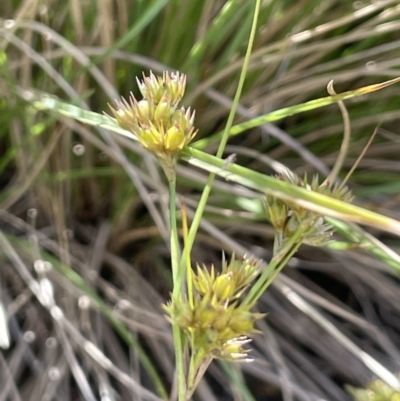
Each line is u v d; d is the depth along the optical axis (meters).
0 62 0.12
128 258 0.16
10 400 0.12
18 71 0.14
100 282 0.14
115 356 0.13
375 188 0.13
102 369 0.12
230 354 0.05
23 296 0.13
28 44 0.13
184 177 0.14
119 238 0.15
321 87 0.16
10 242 0.14
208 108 0.15
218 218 0.15
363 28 0.14
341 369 0.14
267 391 0.14
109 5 0.13
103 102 0.15
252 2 0.13
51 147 0.13
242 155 0.16
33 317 0.13
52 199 0.14
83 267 0.14
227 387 0.13
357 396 0.07
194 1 0.14
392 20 0.15
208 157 0.06
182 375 0.05
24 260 0.14
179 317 0.05
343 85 0.16
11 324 0.13
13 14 0.14
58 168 0.15
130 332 0.14
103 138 0.14
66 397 0.12
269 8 0.14
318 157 0.16
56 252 0.15
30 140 0.13
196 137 0.15
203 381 0.12
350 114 0.16
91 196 0.16
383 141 0.16
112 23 0.14
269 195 0.06
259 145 0.16
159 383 0.11
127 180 0.15
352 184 0.16
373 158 0.17
